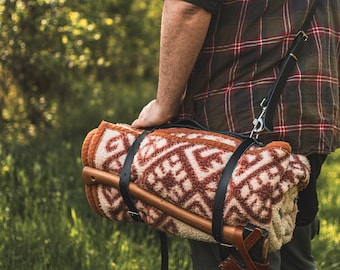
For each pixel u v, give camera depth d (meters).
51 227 3.23
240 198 1.62
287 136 1.81
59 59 5.02
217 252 1.84
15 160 4.31
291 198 1.75
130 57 7.41
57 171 4.17
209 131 1.81
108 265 2.98
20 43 4.95
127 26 6.38
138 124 1.89
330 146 1.88
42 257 3.00
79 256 3.03
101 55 6.13
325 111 1.86
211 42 1.82
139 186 1.75
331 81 1.88
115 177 1.80
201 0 1.67
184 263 3.07
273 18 1.80
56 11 4.93
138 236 3.38
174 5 1.69
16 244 3.06
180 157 1.69
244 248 1.63
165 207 1.72
